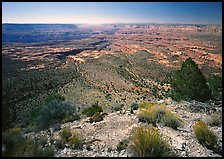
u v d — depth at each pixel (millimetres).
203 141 8523
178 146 8094
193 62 19250
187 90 18641
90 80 107125
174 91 20328
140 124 11102
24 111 24891
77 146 8172
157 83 105688
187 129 10391
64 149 7719
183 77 19125
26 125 15359
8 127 8109
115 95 85312
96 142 9031
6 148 6449
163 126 10703
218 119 11438
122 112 14781
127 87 101875
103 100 73625
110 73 130125
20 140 6848
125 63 159875
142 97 79312
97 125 11617
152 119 11531
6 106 8312
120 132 10227
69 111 13930
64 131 9125
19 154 6145
